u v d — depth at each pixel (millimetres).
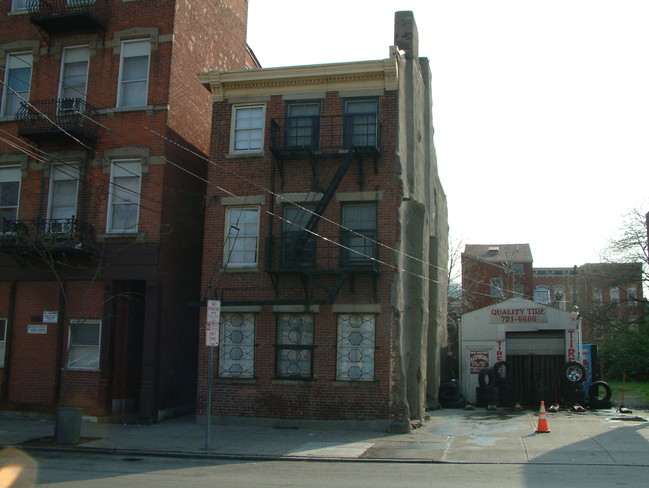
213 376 18438
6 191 20781
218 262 18984
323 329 17875
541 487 9703
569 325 24500
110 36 20703
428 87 24203
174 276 19891
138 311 20406
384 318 17609
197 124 21953
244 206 19109
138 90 20344
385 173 18297
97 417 18562
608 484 9859
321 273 17484
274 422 17750
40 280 19984
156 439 15555
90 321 19453
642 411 22359
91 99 20469
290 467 12188
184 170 20656
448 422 18984
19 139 20703
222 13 24469
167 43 20234
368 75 18766
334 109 18984
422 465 12312
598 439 14812
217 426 17781
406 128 20266
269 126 19250
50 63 21047
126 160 19906
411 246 20078
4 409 19594
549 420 18922
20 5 21969
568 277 57094
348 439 15664
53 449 14219
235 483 10281
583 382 23562
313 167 18609
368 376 17547
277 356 18188
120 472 11461
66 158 20266
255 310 18328
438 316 24500
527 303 25000
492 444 14516
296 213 18781
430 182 23875
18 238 19656
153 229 19266
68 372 19250
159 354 18859
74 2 21062
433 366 23250
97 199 19844
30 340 19812
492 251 62562
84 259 19547
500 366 24547
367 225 18328
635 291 50000
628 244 41781
